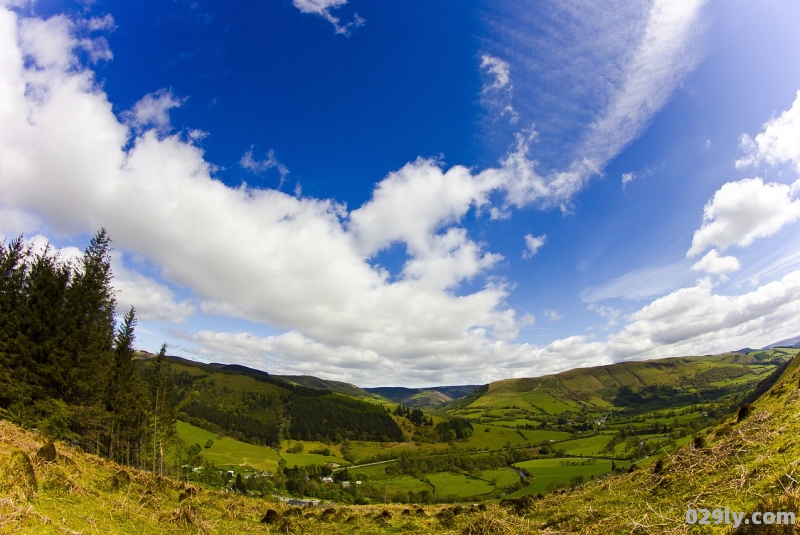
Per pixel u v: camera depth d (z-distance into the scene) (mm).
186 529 17062
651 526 13344
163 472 59688
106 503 15773
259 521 23438
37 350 37156
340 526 24297
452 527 22891
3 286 36844
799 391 20656
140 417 55438
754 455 15359
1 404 33719
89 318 43500
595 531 15406
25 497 12383
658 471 20969
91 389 41938
